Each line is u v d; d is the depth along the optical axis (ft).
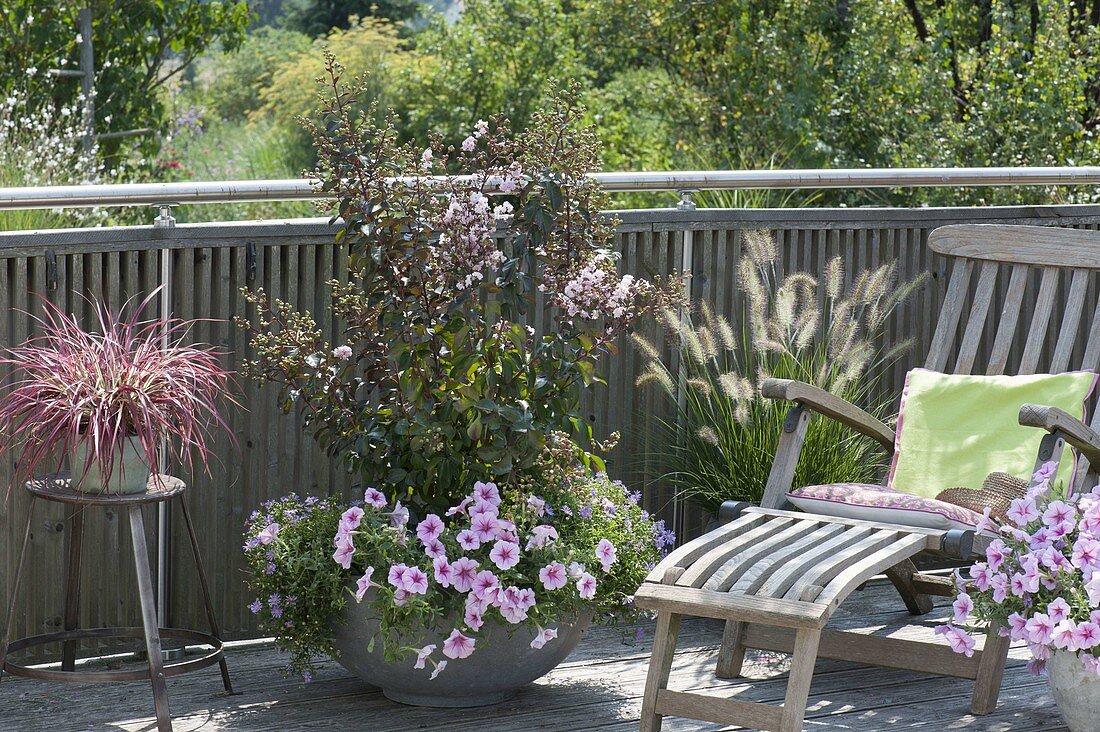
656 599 9.38
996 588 9.68
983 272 12.82
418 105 44.65
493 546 9.80
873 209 14.33
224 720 9.96
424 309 10.18
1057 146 26.84
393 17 70.90
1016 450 11.80
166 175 31.63
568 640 10.16
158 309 11.17
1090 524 9.54
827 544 9.91
